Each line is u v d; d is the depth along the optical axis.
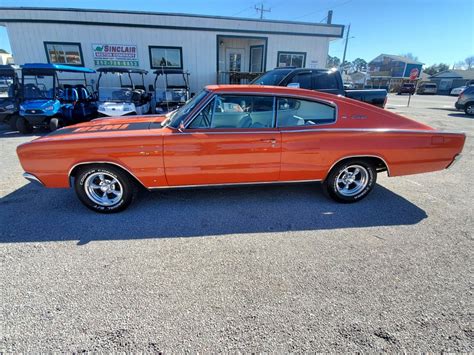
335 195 3.52
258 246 2.66
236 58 14.31
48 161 2.94
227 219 3.16
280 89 3.22
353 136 3.24
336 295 2.05
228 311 1.90
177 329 1.76
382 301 2.00
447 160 3.47
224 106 3.15
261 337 1.71
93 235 2.81
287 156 3.19
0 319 1.82
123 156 2.96
